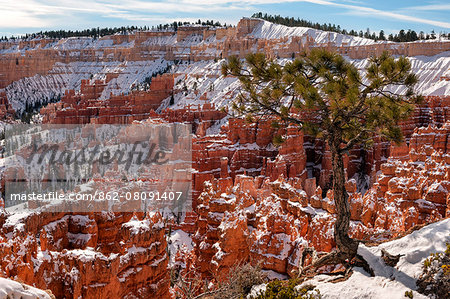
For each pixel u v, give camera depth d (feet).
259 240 94.79
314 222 105.60
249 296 67.92
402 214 113.91
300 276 74.54
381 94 69.82
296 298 59.31
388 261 63.82
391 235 81.25
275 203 116.37
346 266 68.08
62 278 72.90
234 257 103.30
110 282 75.72
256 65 75.82
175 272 117.50
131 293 85.97
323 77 69.00
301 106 69.10
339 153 69.56
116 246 102.01
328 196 128.06
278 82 73.77
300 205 127.34
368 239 82.07
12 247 68.33
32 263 68.18
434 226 66.95
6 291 46.68
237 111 79.66
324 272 75.31
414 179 141.79
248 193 133.69
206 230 124.36
